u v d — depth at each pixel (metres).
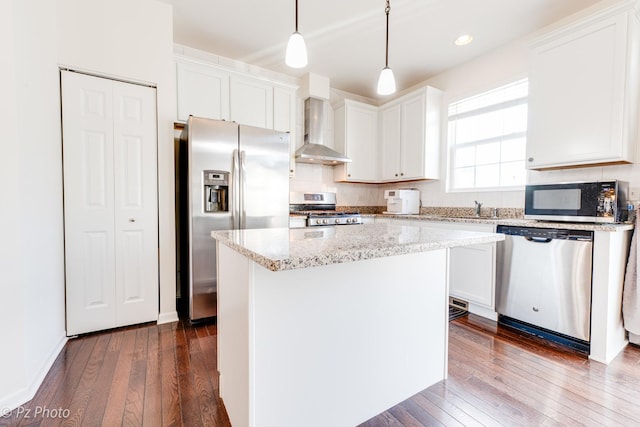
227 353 1.30
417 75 3.54
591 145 2.01
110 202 2.15
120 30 2.15
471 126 3.21
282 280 1.06
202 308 2.35
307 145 3.57
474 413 1.36
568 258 1.95
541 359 1.83
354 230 1.59
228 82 2.88
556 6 2.28
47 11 1.79
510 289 2.28
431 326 1.54
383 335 1.35
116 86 2.15
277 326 1.05
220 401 1.41
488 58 2.99
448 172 3.40
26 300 1.43
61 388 1.49
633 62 1.89
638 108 1.98
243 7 2.36
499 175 2.97
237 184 2.47
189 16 2.48
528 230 2.16
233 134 2.47
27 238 1.46
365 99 4.34
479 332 2.22
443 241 1.14
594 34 1.99
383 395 1.37
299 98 3.72
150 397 1.43
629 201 2.06
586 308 1.86
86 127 2.06
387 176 3.89
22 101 1.44
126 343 1.98
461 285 2.65
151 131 2.28
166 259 2.37
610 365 1.76
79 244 2.05
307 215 3.21
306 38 2.77
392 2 2.26
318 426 1.18
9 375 1.35
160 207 2.34
